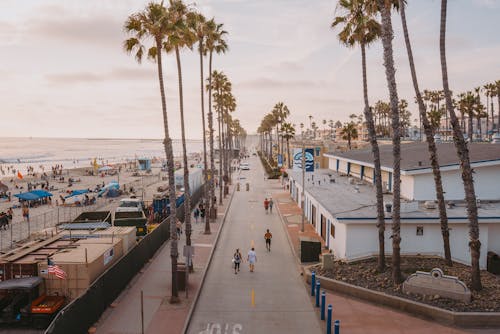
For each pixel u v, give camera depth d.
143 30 18.41
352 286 18.45
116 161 175.25
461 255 22.59
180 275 19.56
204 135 34.56
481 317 15.16
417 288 17.22
